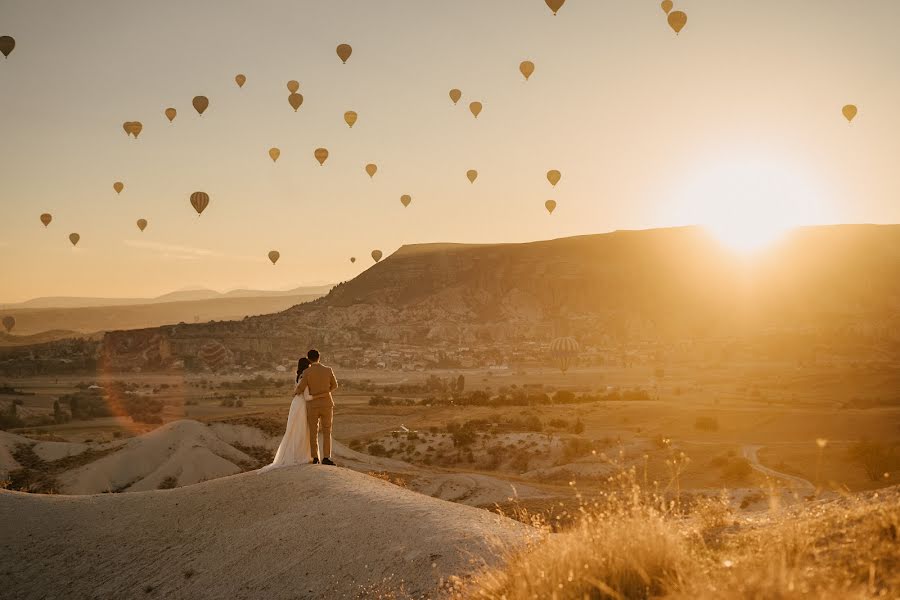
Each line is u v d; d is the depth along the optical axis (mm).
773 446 83938
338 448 77062
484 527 8156
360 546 8219
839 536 4699
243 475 11664
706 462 73188
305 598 7543
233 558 8852
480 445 85312
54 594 9039
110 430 124812
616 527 5137
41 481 62406
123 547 9875
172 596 8422
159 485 64625
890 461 66188
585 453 80438
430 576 7074
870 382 164125
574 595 4641
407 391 184500
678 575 4402
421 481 59094
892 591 3539
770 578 3742
